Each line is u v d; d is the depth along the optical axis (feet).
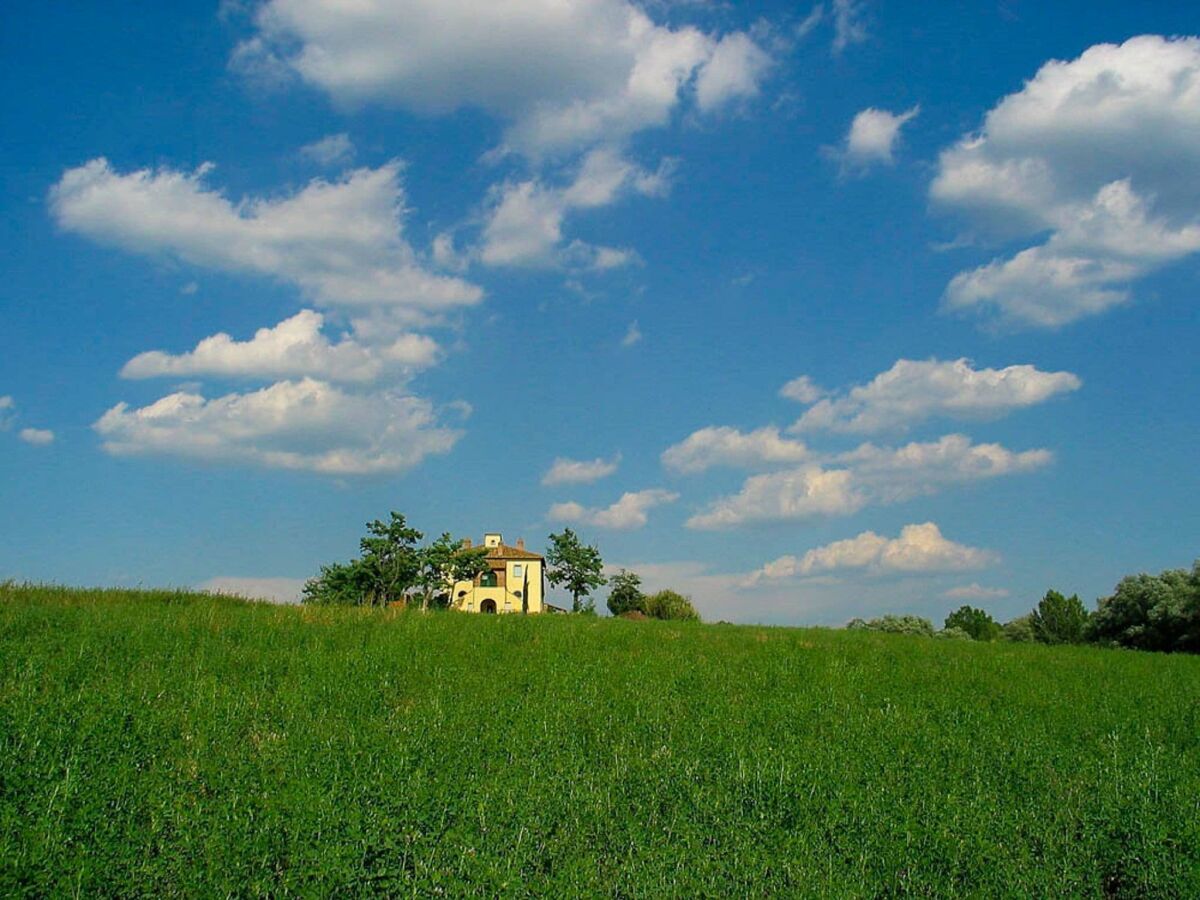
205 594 95.45
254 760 34.83
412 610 98.07
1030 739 45.62
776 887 26.17
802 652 81.61
